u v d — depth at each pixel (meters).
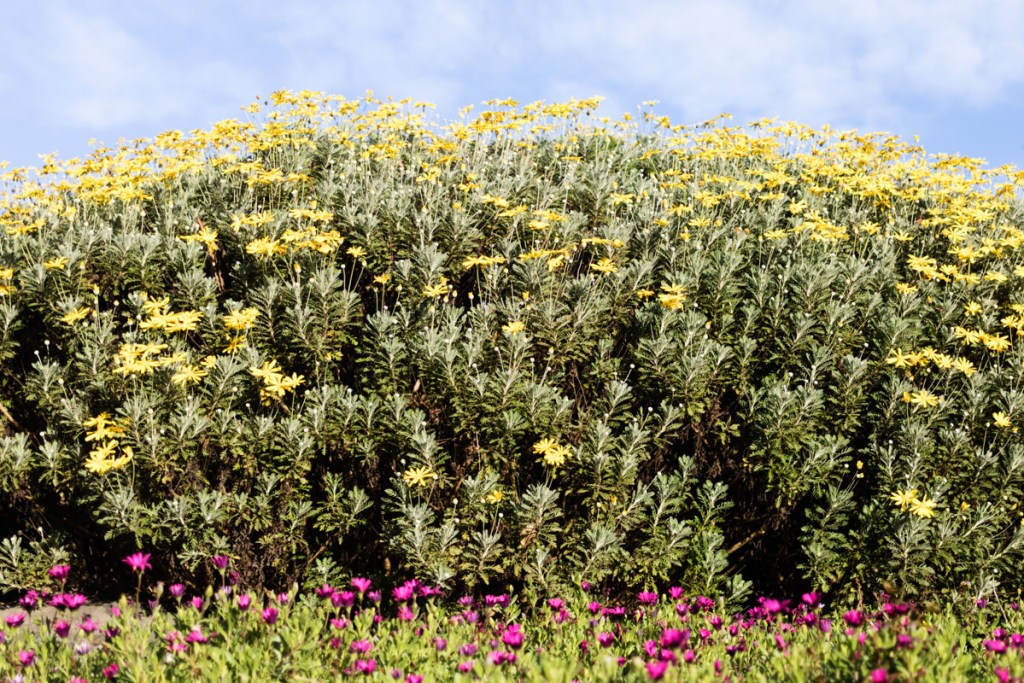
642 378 5.19
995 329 6.09
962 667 2.98
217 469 5.05
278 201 7.20
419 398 5.21
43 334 5.78
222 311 5.90
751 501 5.16
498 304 5.88
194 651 3.13
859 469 5.10
